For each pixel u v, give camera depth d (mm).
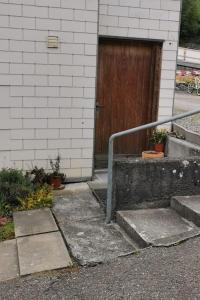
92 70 6008
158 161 4805
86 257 3908
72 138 6129
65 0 5707
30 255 4023
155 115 6953
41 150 6035
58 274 3672
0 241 4418
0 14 5508
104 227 4660
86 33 5879
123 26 6531
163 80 6902
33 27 5660
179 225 4387
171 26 6750
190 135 6660
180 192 4953
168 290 3246
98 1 5832
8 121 5824
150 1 6566
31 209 5207
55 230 4586
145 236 4105
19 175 5559
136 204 4828
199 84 17625
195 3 42375
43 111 5930
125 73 6801
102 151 6906
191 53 25422
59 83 5914
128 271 3584
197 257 3682
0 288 3510
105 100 6789
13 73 5711
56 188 5914
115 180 4699
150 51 6855
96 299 3223
